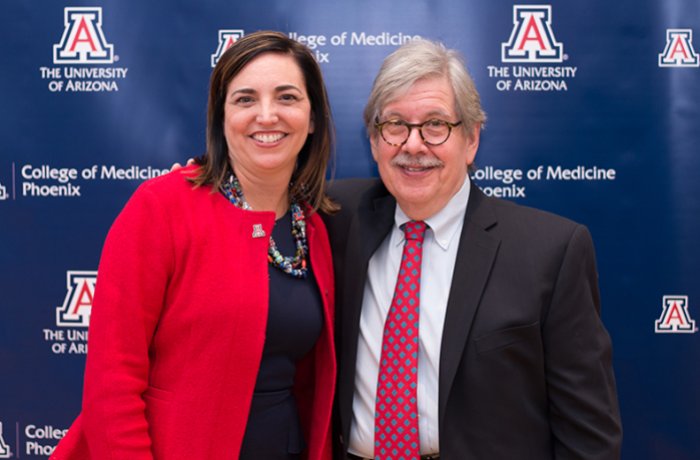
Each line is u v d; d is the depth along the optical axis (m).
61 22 1.99
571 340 1.30
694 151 1.97
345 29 1.98
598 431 1.29
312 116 1.44
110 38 1.99
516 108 1.98
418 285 1.39
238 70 1.29
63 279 2.03
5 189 2.03
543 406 1.36
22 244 2.03
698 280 1.98
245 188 1.37
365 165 2.01
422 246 1.42
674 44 1.95
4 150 2.02
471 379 1.30
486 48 1.97
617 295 1.99
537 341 1.30
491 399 1.29
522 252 1.33
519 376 1.30
